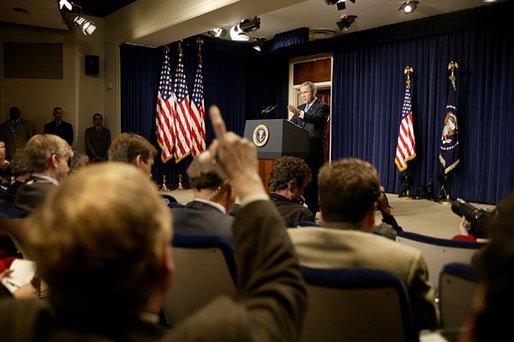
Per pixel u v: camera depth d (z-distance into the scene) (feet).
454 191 24.40
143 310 1.84
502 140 22.63
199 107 27.89
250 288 2.28
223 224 5.38
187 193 26.37
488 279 1.53
